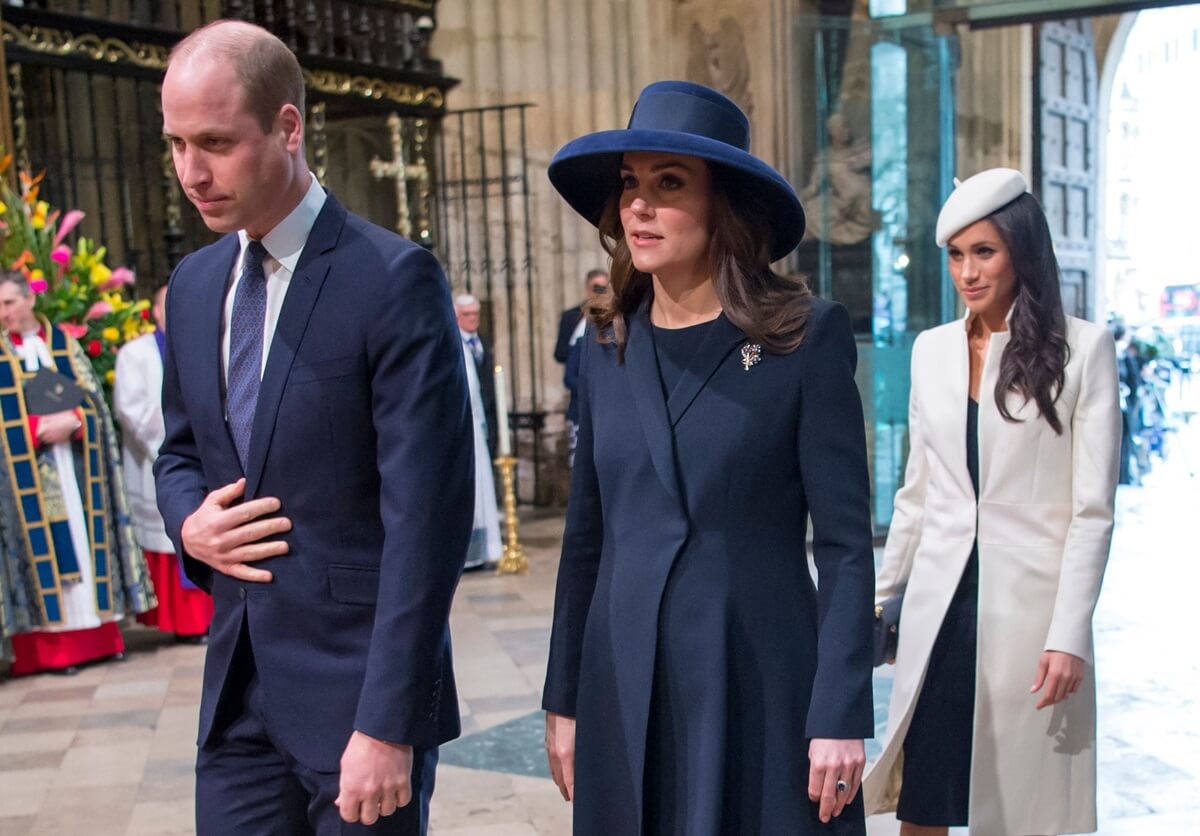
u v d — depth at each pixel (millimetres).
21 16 7066
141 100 8875
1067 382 2600
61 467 5789
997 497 2660
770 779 1803
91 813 3914
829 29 7961
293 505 1937
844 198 8008
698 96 1845
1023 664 2621
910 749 2752
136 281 8758
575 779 1907
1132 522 9445
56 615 5711
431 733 1881
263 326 1975
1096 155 14414
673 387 1883
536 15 10164
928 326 8070
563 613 2029
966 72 11930
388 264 1922
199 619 6336
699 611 1817
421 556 1854
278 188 1874
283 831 2049
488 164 10188
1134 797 3807
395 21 10062
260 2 9312
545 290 10289
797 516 1887
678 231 1816
